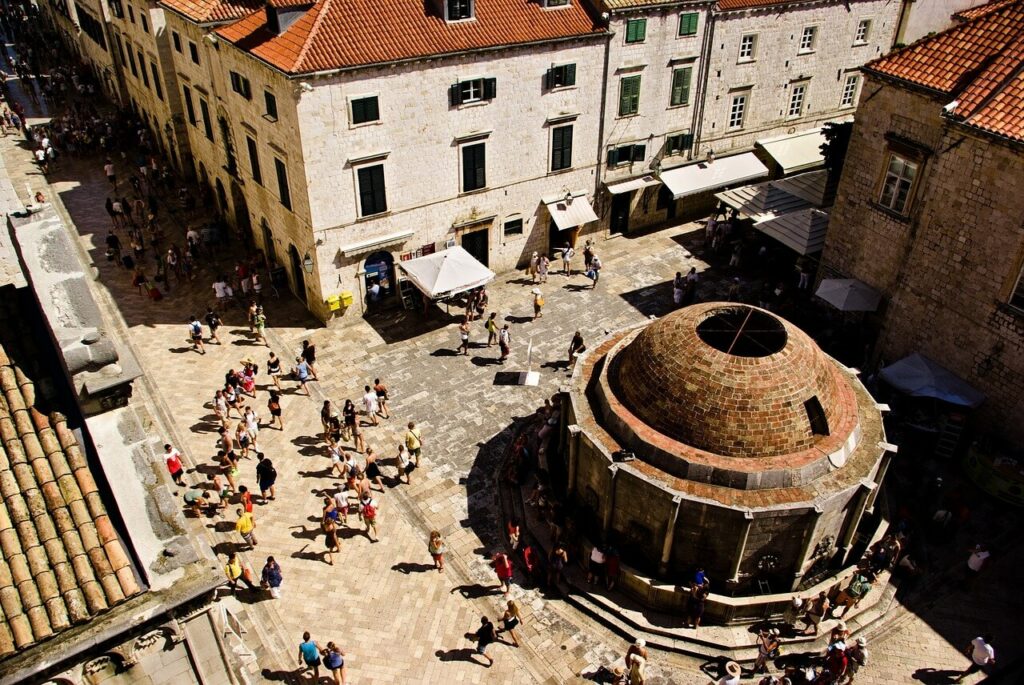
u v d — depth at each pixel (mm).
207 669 15102
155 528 13805
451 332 36500
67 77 71938
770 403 21797
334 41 31469
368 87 32094
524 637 22609
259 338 35438
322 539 25516
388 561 24859
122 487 13680
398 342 35719
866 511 24562
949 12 48688
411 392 32469
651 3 38688
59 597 13125
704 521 21422
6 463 13961
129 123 57875
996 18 28375
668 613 22969
